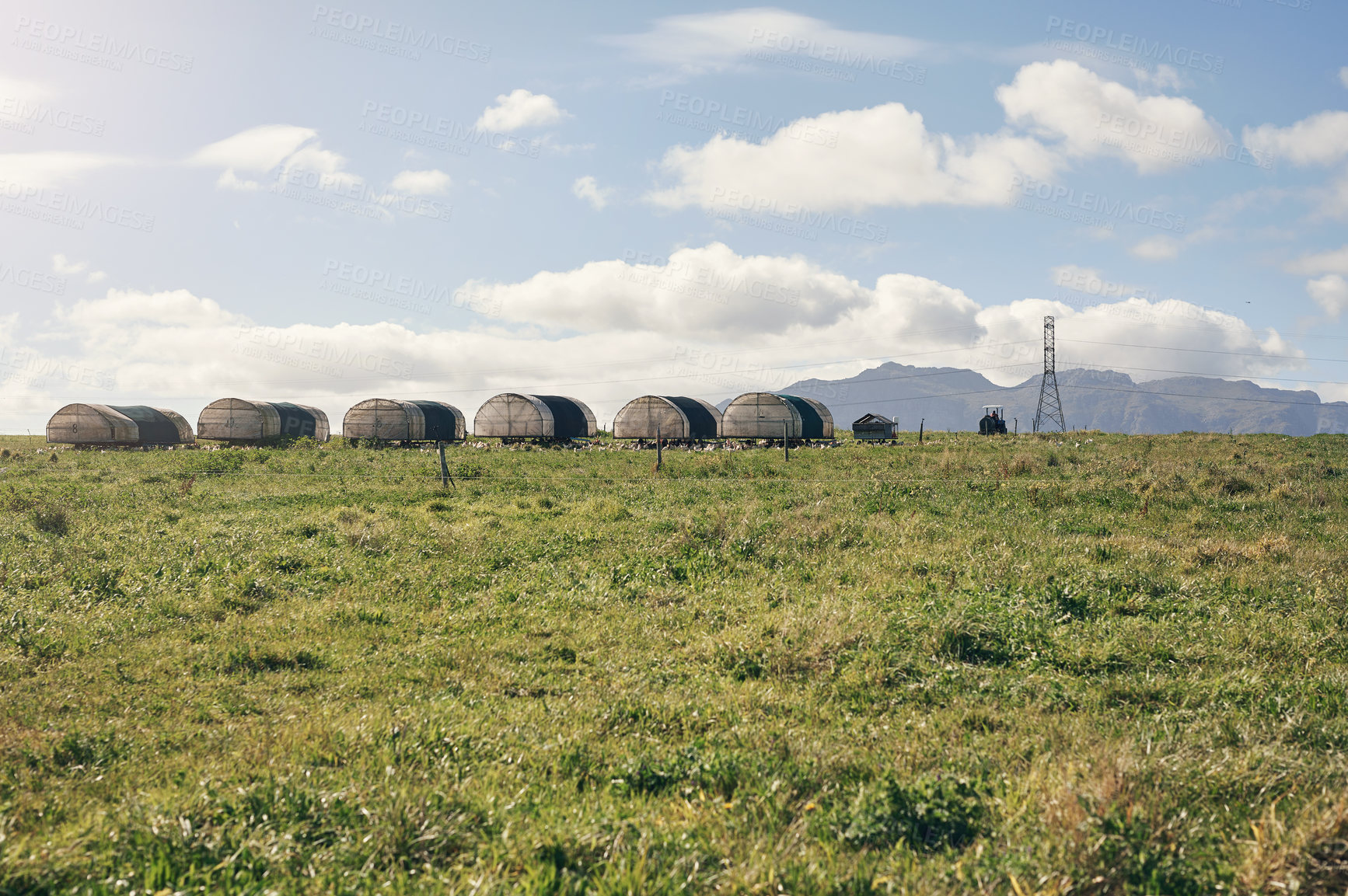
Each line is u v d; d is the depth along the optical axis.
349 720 7.89
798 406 58.12
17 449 51.06
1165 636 10.36
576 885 4.68
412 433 58.62
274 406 64.44
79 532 17.62
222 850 5.16
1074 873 4.73
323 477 29.44
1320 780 6.10
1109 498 21.12
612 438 64.06
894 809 5.65
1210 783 6.04
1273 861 4.81
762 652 10.19
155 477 29.30
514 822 5.59
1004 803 5.79
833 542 16.11
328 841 5.34
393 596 13.36
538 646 10.77
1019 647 10.13
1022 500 21.08
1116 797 5.54
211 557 15.20
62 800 6.38
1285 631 10.55
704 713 8.16
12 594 12.84
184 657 10.25
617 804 6.02
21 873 4.72
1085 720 7.76
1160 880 4.70
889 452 39.06
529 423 58.88
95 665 9.91
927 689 8.88
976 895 4.64
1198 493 22.36
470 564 15.21
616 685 9.23
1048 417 104.88
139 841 5.21
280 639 11.04
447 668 9.99
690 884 4.71
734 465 31.84
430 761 6.87
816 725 7.93
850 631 10.48
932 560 14.13
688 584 13.86
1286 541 15.29
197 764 7.01
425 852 5.16
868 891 4.71
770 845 5.21
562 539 16.80
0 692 9.05
